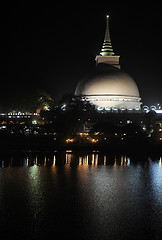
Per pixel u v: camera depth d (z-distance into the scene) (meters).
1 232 42.94
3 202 54.41
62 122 147.25
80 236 42.03
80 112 154.62
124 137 144.50
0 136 151.12
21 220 46.72
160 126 171.88
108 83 194.50
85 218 47.72
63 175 76.75
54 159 101.94
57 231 43.31
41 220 46.81
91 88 195.00
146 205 53.97
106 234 42.69
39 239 41.12
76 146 133.00
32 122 185.38
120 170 85.00
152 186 67.19
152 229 44.41
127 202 55.41
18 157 104.69
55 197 57.66
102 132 149.62
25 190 61.88
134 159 106.56
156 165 94.25
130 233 43.09
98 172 81.50
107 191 62.47
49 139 145.75
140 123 171.38
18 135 152.62
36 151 121.25
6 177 73.38
